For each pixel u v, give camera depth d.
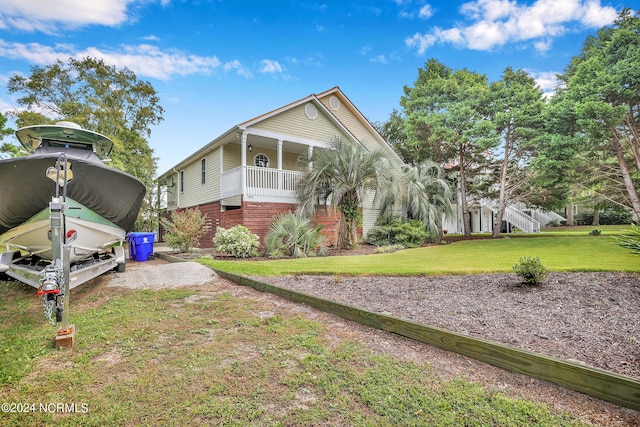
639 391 1.84
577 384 2.07
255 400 2.09
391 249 11.24
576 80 12.13
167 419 1.91
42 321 3.94
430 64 25.55
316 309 4.15
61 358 2.82
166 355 2.84
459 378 2.30
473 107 15.82
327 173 11.01
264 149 14.75
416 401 2.02
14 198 4.84
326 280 5.62
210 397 2.13
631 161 13.98
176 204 18.56
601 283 4.64
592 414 1.85
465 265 6.68
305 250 9.98
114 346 3.07
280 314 3.98
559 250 9.05
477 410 1.91
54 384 2.35
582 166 14.09
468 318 3.48
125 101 20.45
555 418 1.81
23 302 4.94
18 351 2.98
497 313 3.63
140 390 2.24
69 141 6.81
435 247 11.91
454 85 16.69
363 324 3.52
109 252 7.47
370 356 2.70
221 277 6.38
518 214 21.08
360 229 14.17
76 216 5.41
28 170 4.57
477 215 24.28
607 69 11.28
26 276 5.37
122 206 6.13
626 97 11.14
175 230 10.68
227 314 4.03
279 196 12.21
